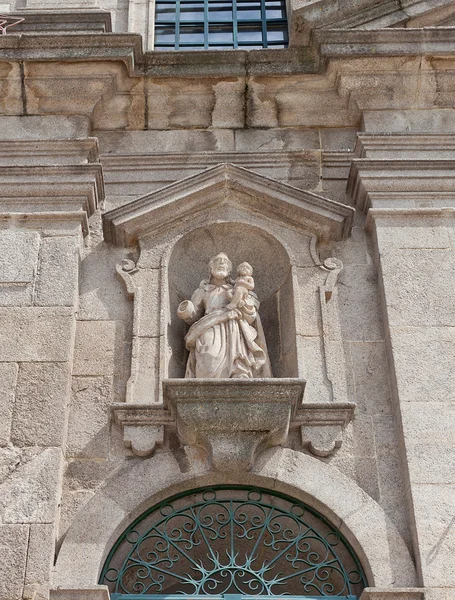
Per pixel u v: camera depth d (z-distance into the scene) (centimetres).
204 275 1250
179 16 1599
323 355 1134
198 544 1027
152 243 1224
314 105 1348
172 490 1044
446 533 991
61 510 1024
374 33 1315
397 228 1215
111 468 1051
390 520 1017
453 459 1037
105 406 1096
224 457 1035
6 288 1155
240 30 1590
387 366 1128
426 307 1148
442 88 1333
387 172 1258
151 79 1331
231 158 1309
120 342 1145
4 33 1422
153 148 1328
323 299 1172
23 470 1024
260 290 1238
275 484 1047
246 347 1123
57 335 1120
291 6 1573
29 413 1062
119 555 1020
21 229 1209
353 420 1088
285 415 1048
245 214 1252
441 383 1088
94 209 1262
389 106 1328
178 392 1048
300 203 1234
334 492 1034
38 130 1309
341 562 1017
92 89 1326
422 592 957
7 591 948
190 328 1143
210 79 1335
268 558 1103
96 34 1320
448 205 1238
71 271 1172
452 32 1320
